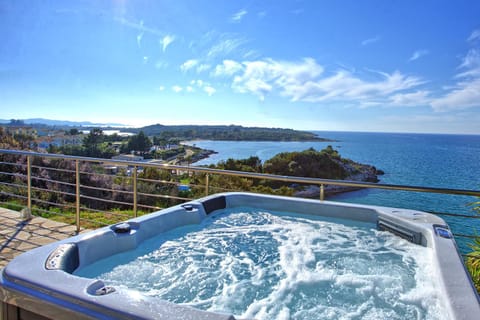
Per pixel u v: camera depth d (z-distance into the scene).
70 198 5.75
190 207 2.75
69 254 1.61
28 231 3.28
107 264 1.91
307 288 1.73
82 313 1.06
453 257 1.74
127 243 2.06
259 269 1.96
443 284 1.45
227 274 1.89
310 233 2.60
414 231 2.26
